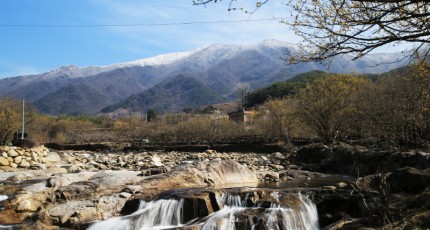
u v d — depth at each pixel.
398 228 7.11
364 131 23.91
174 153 34.12
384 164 16.38
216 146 35.50
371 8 5.03
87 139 51.53
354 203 10.47
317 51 5.80
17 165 20.30
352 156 19.66
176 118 63.06
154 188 13.45
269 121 35.62
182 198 11.28
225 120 42.84
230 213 10.60
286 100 34.03
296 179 17.20
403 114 18.20
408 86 17.84
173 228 9.90
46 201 12.32
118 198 12.19
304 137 32.81
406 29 5.48
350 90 26.83
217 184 14.96
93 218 11.19
